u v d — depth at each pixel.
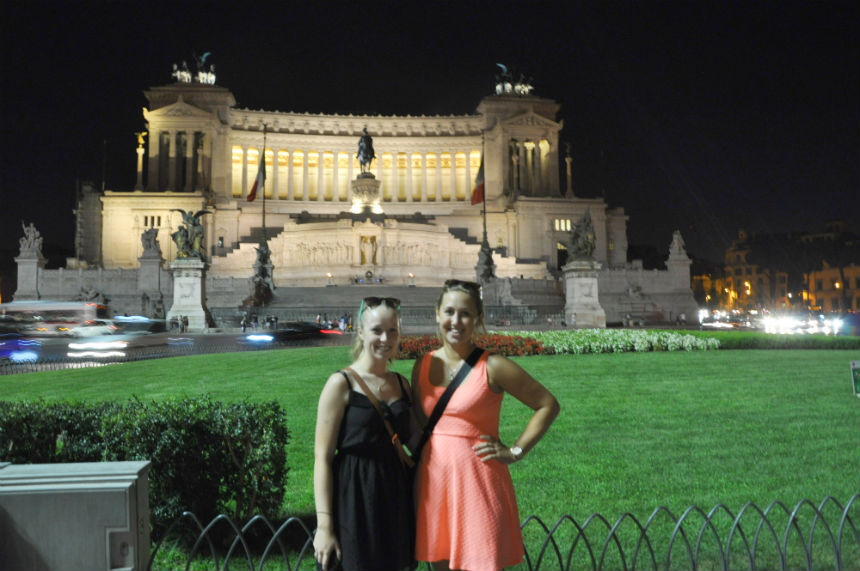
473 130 139.62
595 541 8.77
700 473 11.48
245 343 46.25
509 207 123.75
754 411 16.78
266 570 7.92
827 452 12.80
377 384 5.48
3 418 8.14
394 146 139.25
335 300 80.25
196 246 59.53
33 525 5.56
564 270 59.69
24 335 51.03
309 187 137.50
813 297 147.88
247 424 8.52
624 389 20.34
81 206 117.56
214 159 125.38
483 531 5.15
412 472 5.54
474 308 5.50
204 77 135.00
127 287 85.94
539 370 25.06
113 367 28.50
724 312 138.00
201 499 8.30
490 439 5.39
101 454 8.32
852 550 8.39
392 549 5.18
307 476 11.62
